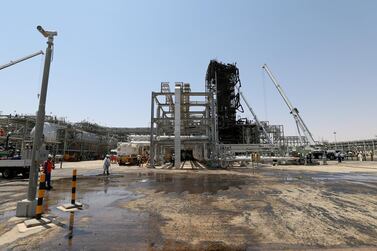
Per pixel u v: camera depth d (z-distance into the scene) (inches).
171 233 229.6
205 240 211.3
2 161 789.2
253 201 384.8
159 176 848.3
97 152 3129.9
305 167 1346.0
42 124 311.7
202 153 2054.6
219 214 301.4
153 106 1419.8
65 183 641.0
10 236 222.1
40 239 213.6
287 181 673.0
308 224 258.1
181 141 1466.5
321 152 2089.1
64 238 216.1
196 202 377.7
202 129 1907.0
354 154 2472.9
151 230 238.4
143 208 336.2
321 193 463.5
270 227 247.6
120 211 318.7
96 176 853.2
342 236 220.8
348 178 747.4
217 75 2014.0
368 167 1262.3
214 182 655.8
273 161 1651.1
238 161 1526.8
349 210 322.0
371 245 199.2
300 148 1748.3
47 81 321.4
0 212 317.4
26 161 802.8
